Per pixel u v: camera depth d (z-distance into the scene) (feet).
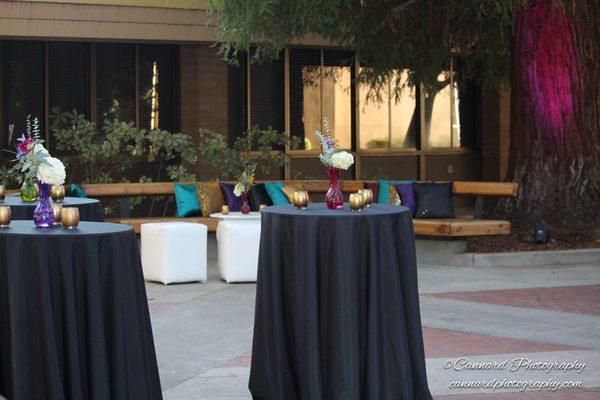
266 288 21.20
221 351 25.80
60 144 47.98
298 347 20.54
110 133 49.03
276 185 44.50
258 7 40.68
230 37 44.06
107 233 18.92
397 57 49.06
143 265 36.68
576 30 44.78
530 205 44.62
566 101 44.65
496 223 40.19
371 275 20.40
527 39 44.93
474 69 54.80
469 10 47.01
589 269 39.24
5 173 46.44
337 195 23.02
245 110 60.75
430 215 42.80
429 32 48.21
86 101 57.72
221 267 36.78
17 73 56.24
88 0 50.65
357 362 20.22
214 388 22.29
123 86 58.59
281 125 61.93
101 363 18.57
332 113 63.72
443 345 26.17
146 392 19.24
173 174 46.52
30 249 18.62
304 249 20.51
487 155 67.31
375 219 20.59
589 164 44.83
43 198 20.48
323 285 20.52
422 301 32.35
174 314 30.50
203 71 57.98
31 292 18.65
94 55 57.72
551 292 33.96
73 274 18.57
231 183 43.91
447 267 39.99
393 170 65.92
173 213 59.21
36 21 49.88
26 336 18.54
